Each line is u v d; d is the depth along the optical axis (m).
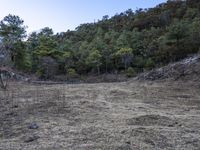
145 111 13.07
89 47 58.44
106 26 84.62
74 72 48.72
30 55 48.59
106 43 64.56
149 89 20.31
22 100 14.99
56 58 50.69
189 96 17.59
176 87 20.77
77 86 22.88
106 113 12.39
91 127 10.03
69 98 15.88
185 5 75.69
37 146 8.27
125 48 53.09
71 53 54.84
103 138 8.82
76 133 9.42
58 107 13.21
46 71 45.75
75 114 12.09
